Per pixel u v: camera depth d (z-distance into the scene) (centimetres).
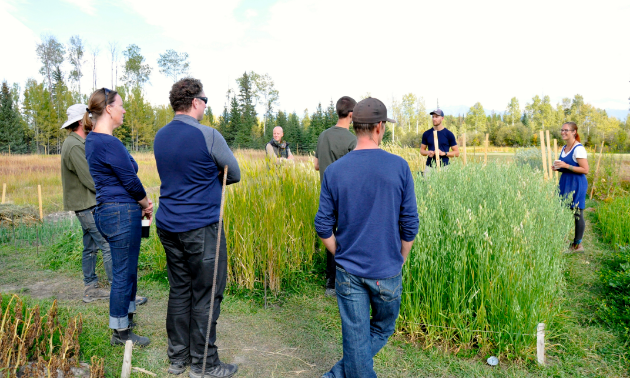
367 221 192
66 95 5409
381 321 213
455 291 292
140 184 276
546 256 325
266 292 404
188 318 256
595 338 305
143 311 363
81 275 470
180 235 237
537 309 285
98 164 265
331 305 383
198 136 231
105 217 271
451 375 259
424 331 310
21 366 230
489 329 289
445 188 406
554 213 418
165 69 8256
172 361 256
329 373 212
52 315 268
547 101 8556
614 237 592
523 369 264
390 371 264
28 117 5166
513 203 368
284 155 673
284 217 426
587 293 397
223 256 254
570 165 536
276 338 316
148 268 489
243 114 7300
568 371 261
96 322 323
